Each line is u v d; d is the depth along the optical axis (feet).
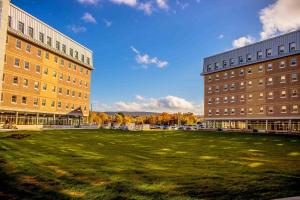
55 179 31.60
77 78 197.16
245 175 35.24
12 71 137.18
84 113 205.98
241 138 111.04
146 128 237.66
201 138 112.37
